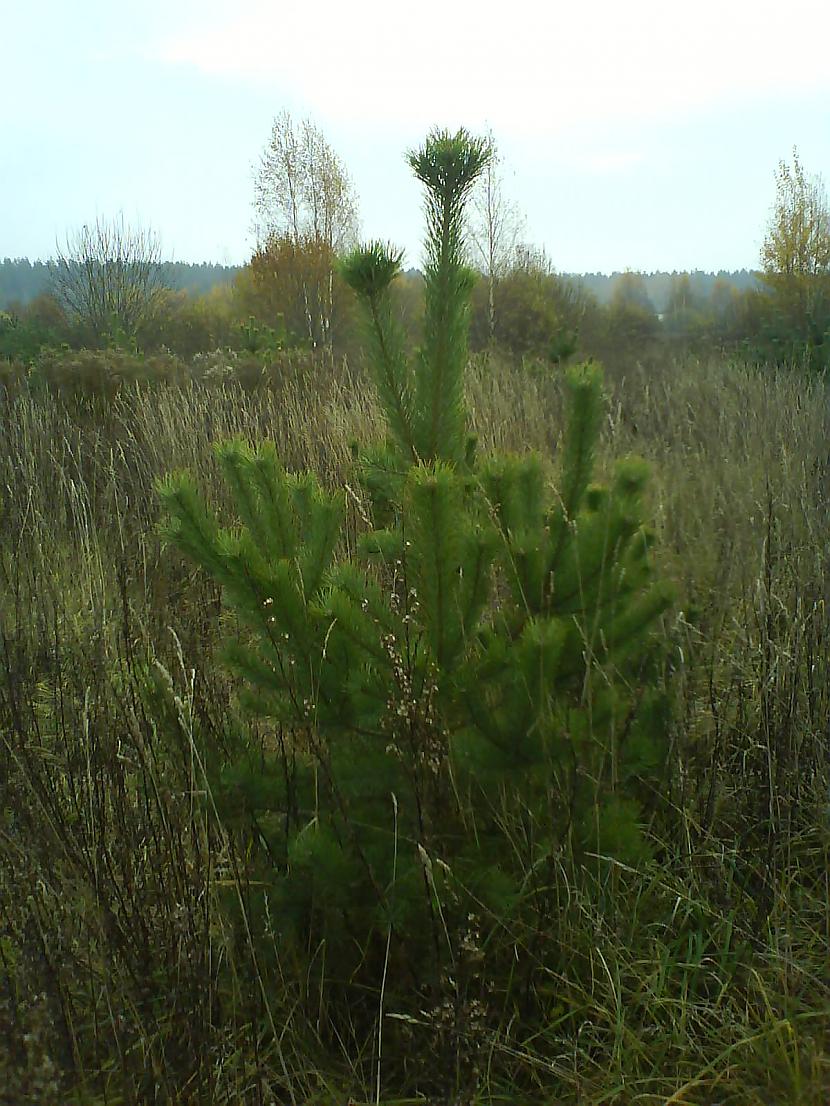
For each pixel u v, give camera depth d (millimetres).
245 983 2264
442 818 2381
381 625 2439
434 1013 2002
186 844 2340
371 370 2871
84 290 22281
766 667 3098
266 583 2355
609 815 2498
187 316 23078
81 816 2434
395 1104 2107
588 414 2621
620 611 2619
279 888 2338
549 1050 2248
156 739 2615
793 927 2516
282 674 2357
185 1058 1947
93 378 8641
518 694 2355
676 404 7918
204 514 2479
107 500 5473
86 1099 1970
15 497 5559
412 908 2225
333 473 5418
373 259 2746
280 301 23281
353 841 2244
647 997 2285
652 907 2580
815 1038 2195
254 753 2588
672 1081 2139
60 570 4566
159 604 4090
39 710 3395
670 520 4270
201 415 6863
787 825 2688
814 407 7246
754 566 3732
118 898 2191
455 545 2307
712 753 2799
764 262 17500
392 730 2346
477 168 2666
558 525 2535
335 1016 2352
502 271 17797
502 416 6547
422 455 2838
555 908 2385
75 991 2221
